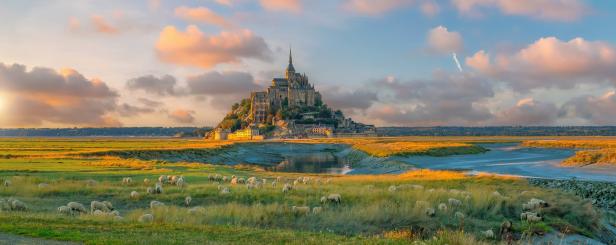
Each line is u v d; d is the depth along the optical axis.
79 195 40.22
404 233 28.06
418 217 30.89
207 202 38.12
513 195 39.44
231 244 19.59
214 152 162.00
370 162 130.12
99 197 39.59
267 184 49.38
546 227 31.22
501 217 33.19
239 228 24.16
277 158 183.12
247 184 47.66
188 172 70.56
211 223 27.98
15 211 29.05
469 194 38.09
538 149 188.00
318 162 154.75
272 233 22.86
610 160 87.88
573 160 94.38
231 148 196.62
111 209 33.62
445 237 24.12
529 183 56.34
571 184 56.78
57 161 88.00
